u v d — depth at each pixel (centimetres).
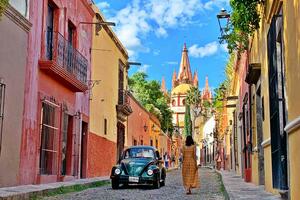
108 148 2608
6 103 1245
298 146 737
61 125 1723
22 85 1357
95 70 2284
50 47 1647
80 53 1920
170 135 6612
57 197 1223
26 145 1392
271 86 995
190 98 8956
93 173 2256
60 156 1705
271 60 992
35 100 1470
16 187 1259
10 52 1269
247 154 1845
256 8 1253
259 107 1480
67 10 1808
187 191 1377
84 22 2023
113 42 2711
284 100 896
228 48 1555
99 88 2370
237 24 1295
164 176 1820
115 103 2805
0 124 1204
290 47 795
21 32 1349
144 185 1809
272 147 984
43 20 1548
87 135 2136
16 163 1316
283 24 868
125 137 3197
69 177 1823
